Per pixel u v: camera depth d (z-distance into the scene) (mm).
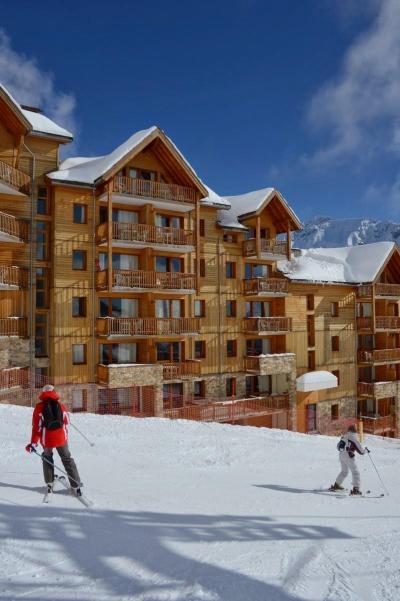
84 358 26172
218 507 7492
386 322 37375
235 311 31594
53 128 26125
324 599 4184
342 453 9891
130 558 4930
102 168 25797
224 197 34969
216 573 4664
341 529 6699
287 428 32062
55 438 7305
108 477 9102
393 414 37781
